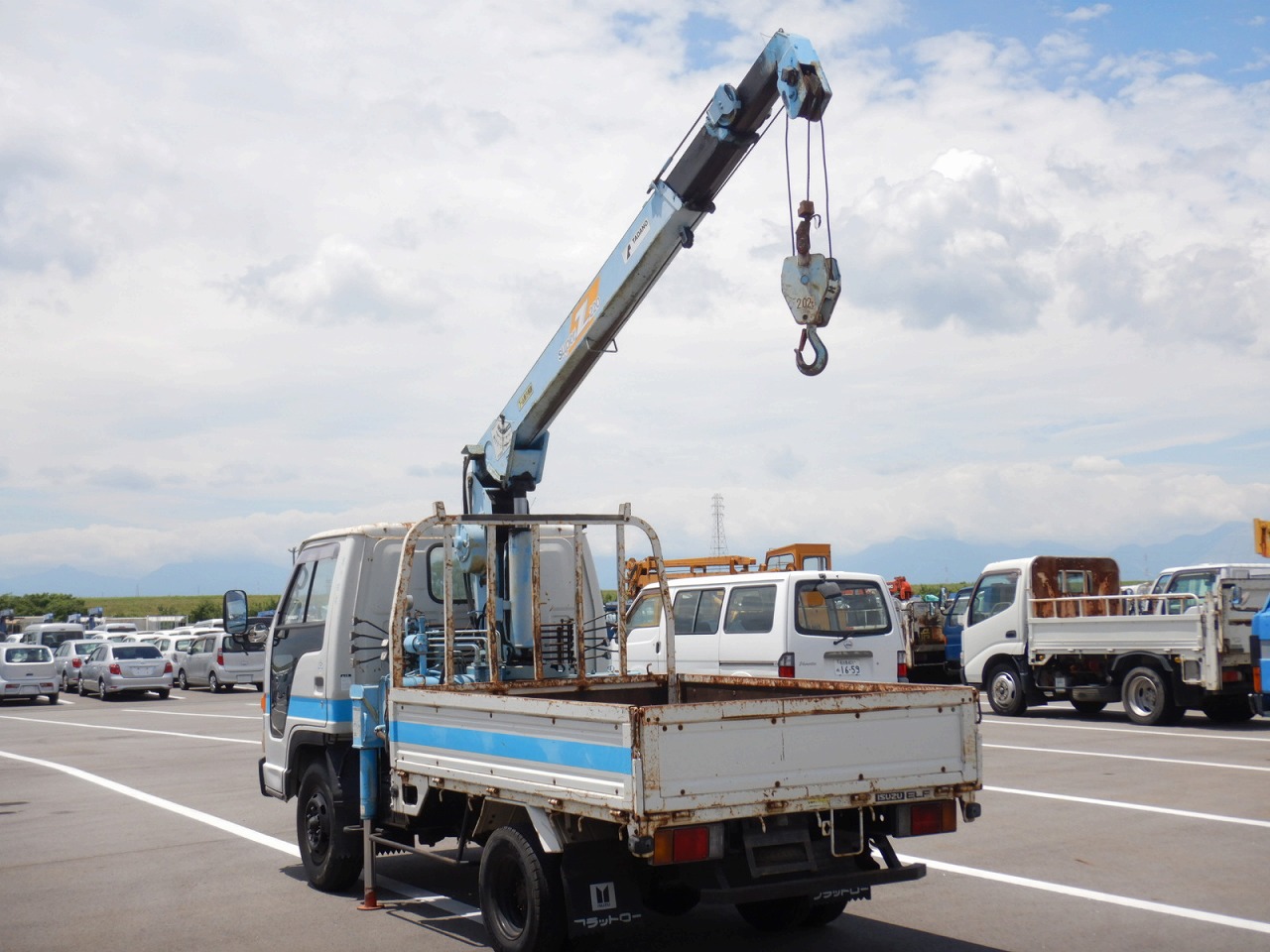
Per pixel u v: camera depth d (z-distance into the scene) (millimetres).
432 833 7301
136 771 14852
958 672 22562
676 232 7188
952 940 6480
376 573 7898
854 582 13375
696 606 14023
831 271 6309
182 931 7039
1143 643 16609
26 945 6816
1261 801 10352
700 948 6531
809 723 5547
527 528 8133
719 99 6727
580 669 7941
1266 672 14664
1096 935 6477
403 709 6902
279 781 8547
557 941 5660
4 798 12758
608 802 5195
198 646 33250
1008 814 9922
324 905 7617
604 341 7711
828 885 5613
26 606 89750
